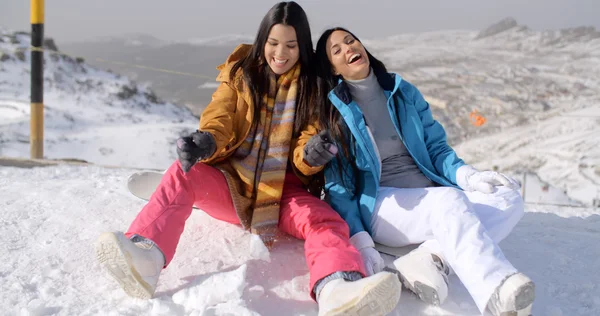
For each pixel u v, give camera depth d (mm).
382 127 2287
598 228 2844
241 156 2221
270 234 2135
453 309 1824
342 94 2236
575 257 2363
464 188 2158
